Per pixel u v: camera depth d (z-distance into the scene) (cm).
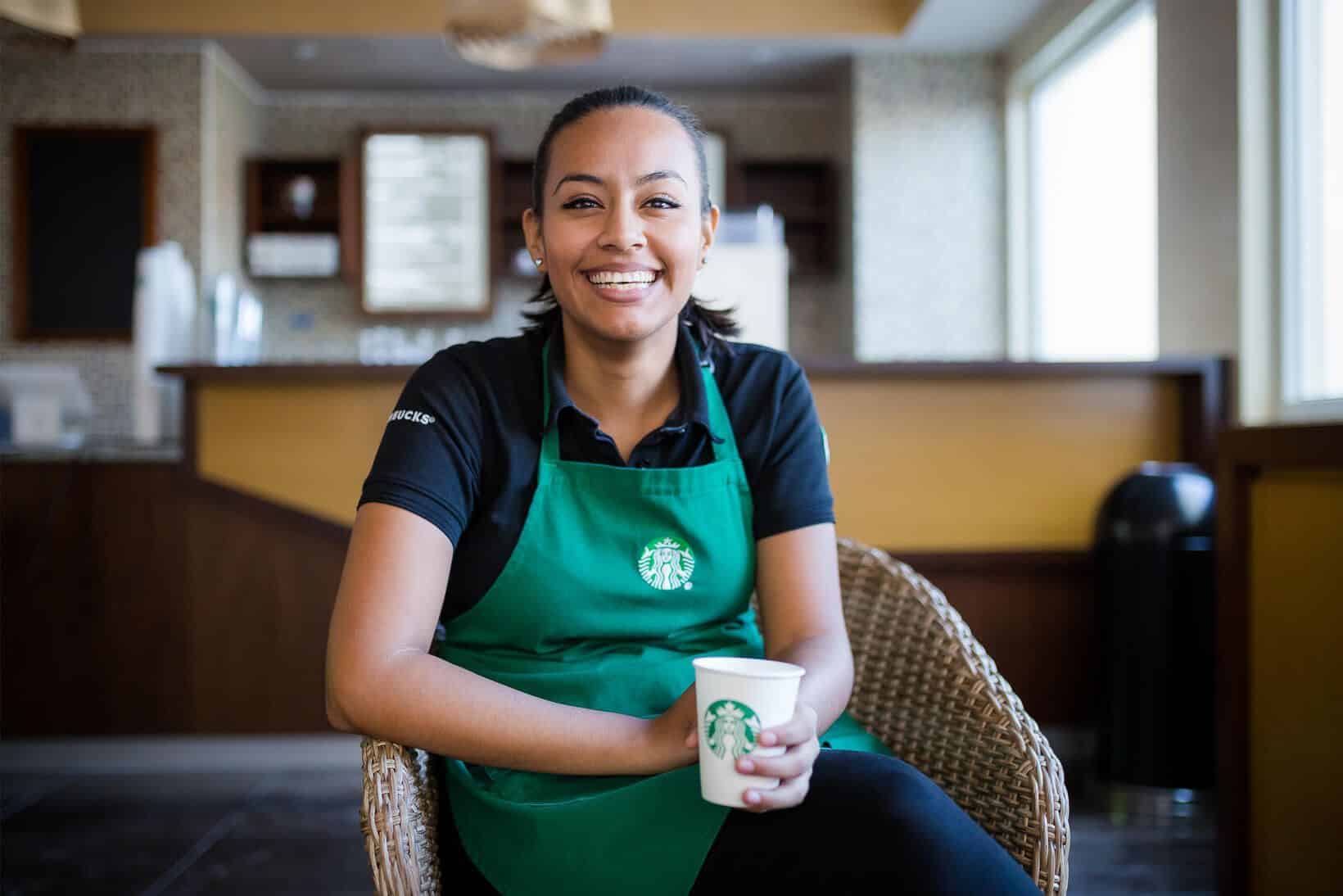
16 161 541
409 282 593
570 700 100
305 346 603
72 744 307
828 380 300
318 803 277
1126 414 306
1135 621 268
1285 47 332
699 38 532
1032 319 546
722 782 81
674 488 104
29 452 307
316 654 306
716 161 608
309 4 520
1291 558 150
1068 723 306
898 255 556
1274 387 338
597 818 88
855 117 557
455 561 103
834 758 88
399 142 593
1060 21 490
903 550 301
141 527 306
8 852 244
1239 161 341
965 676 106
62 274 545
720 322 121
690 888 85
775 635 105
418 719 87
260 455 300
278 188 594
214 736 306
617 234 100
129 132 536
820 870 82
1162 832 252
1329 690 143
